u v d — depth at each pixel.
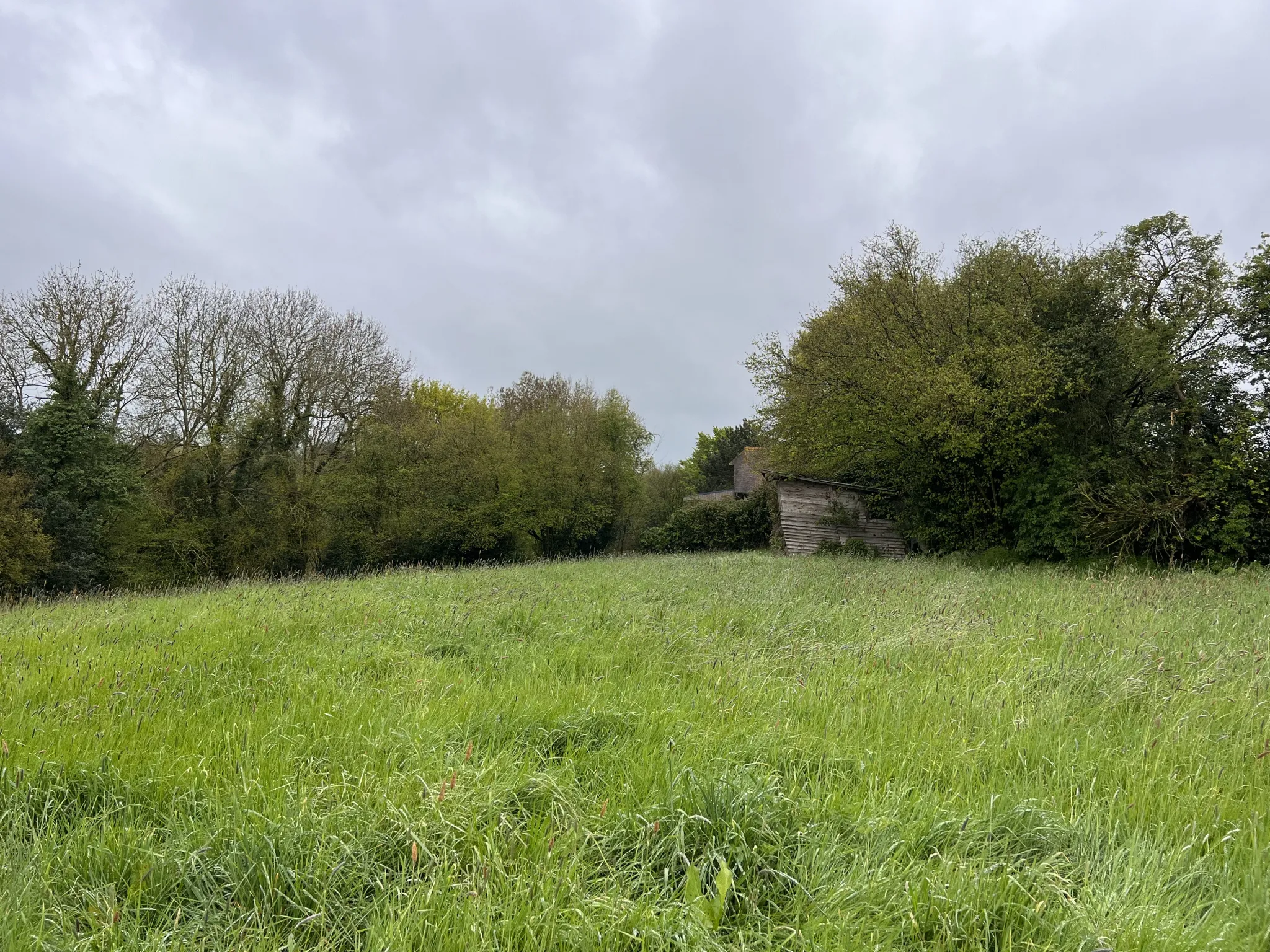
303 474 30.48
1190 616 8.11
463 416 40.94
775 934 2.44
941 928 2.44
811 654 6.28
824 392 22.19
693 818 2.96
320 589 11.87
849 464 25.81
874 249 25.27
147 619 8.46
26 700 4.59
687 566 18.12
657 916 2.48
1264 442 16.08
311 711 4.45
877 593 10.59
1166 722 4.42
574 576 15.00
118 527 25.70
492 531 33.19
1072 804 3.30
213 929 2.41
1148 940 2.34
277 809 3.04
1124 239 21.48
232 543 27.39
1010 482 18.86
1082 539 17.06
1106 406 18.19
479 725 4.16
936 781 3.61
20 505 22.23
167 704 4.54
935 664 5.94
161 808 3.24
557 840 2.87
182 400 28.14
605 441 37.06
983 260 20.97
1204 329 19.59
